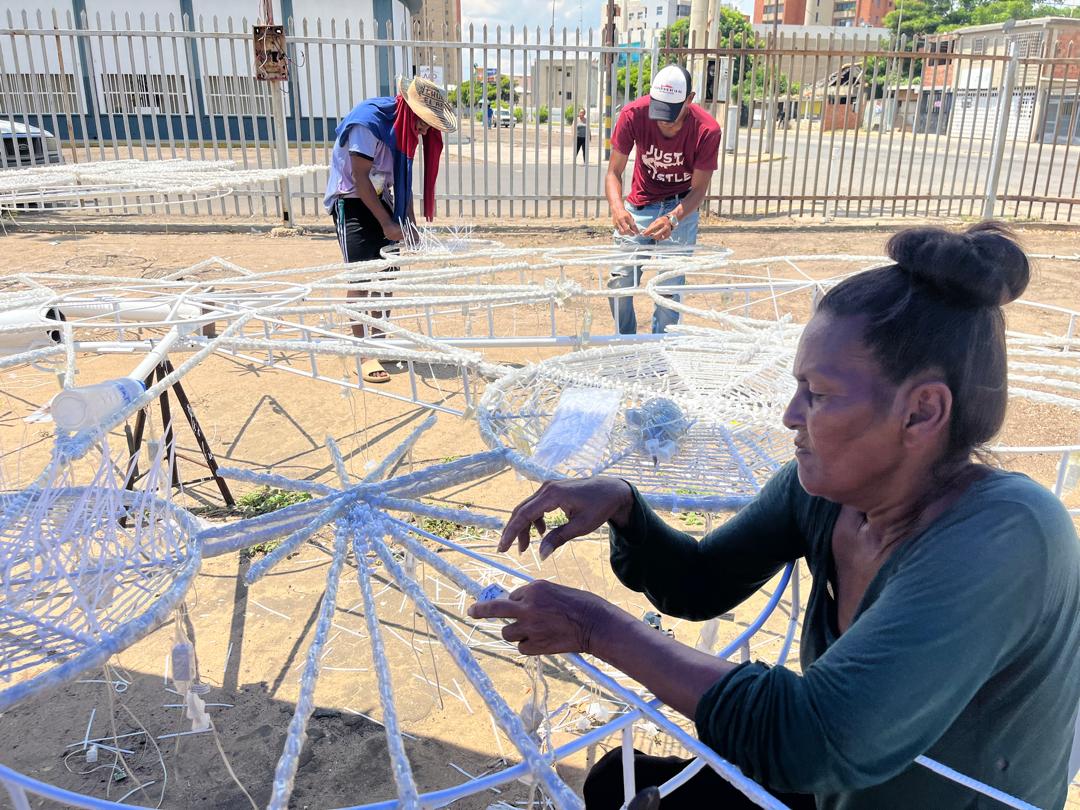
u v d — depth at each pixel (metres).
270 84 10.35
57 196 3.34
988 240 0.90
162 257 8.59
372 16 18.31
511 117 11.08
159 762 2.26
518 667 2.67
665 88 4.59
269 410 4.71
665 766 1.41
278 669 2.64
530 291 3.14
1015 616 0.89
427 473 1.54
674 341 2.54
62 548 1.34
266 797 2.15
